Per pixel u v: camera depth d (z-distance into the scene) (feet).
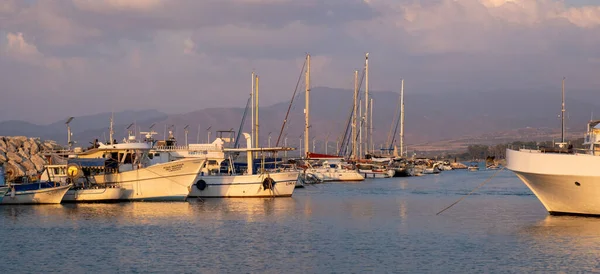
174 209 256.52
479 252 172.04
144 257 168.04
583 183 202.18
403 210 270.46
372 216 247.50
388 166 650.84
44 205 265.54
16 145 423.64
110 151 287.48
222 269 155.22
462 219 238.48
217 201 285.23
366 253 172.04
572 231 195.93
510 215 249.34
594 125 217.77
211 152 311.06
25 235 198.90
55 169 284.41
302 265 158.81
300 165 520.83
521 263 159.22
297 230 209.26
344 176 529.45
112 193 272.92
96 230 207.31
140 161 289.74
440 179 590.55
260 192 301.43
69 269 156.25
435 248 178.09
